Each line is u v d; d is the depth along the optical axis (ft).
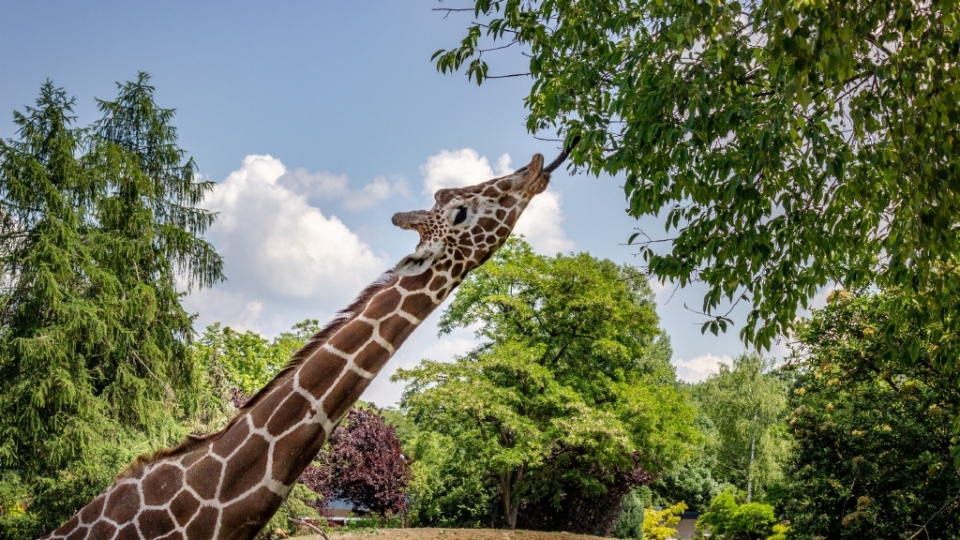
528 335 70.08
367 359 15.24
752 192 22.25
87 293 48.34
